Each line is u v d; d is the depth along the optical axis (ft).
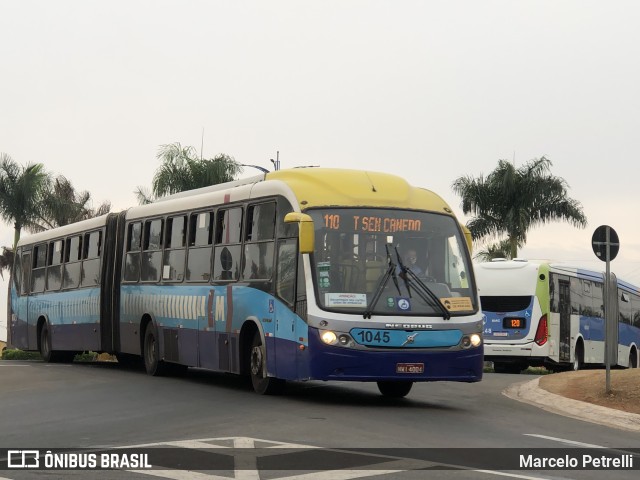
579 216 167.43
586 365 115.96
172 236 71.82
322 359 52.03
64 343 93.61
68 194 176.55
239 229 61.87
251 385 66.80
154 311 73.82
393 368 52.37
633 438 45.03
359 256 53.88
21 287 107.45
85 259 88.63
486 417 50.70
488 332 103.50
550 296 102.73
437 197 57.88
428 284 54.34
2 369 82.74
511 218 166.20
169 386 64.90
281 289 55.72
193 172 167.12
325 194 55.21
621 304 124.67
